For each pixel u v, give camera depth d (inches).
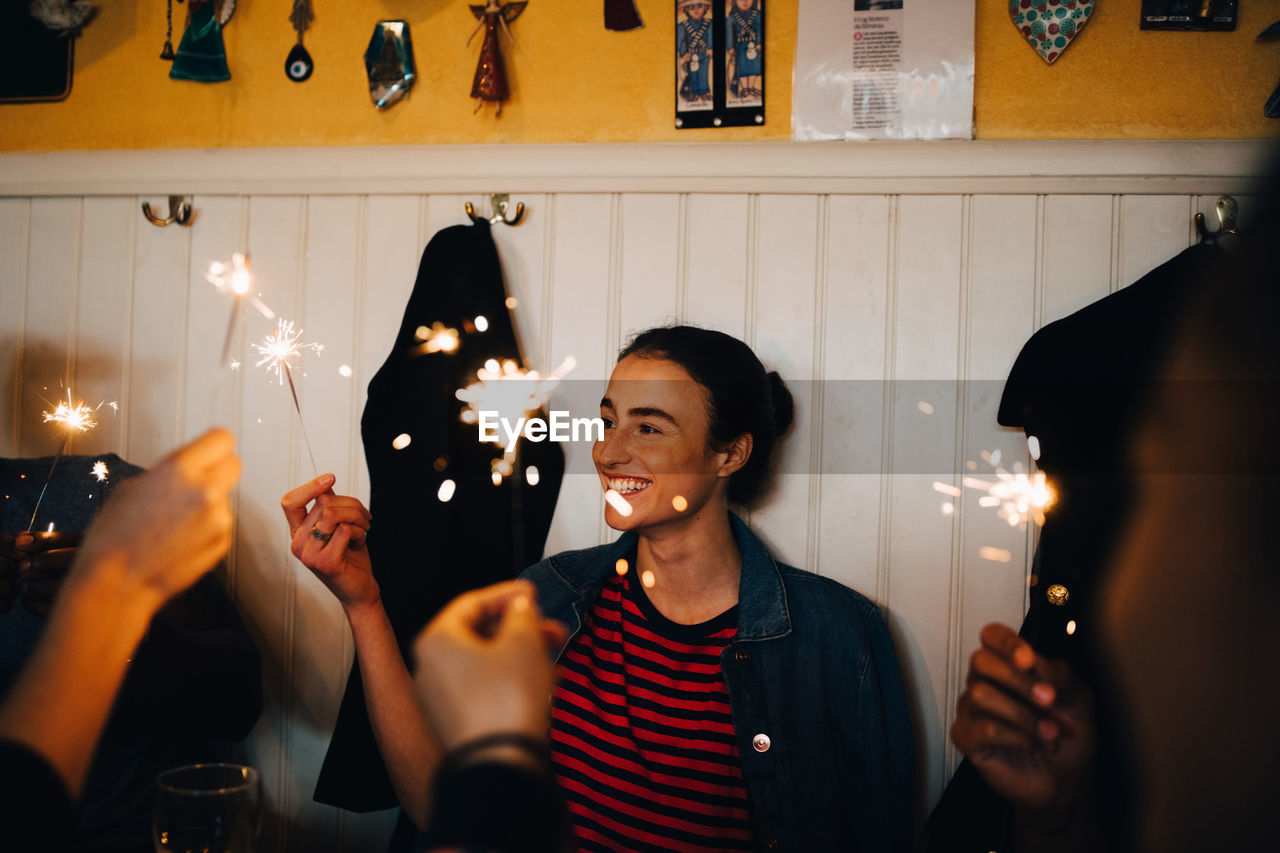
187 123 63.4
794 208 58.1
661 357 49.3
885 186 57.1
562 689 48.5
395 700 44.4
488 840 20.5
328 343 61.9
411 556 54.3
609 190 59.3
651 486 48.1
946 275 57.0
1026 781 27.8
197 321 63.1
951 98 56.8
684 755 46.1
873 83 57.4
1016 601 56.4
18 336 64.0
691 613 50.6
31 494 56.4
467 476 56.1
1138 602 20.2
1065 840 29.3
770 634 48.3
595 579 51.3
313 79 62.6
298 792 61.3
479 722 23.0
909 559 57.4
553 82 60.6
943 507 57.1
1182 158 54.6
